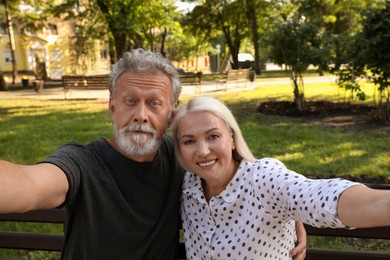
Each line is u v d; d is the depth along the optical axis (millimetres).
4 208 1232
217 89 17422
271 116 9875
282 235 1649
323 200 1294
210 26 34562
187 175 1915
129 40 19672
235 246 1648
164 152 1933
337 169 5203
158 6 18031
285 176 1540
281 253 1674
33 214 2338
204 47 44469
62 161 1538
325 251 2176
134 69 1727
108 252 1685
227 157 1705
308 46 10125
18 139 7910
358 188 1259
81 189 1605
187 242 1840
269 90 16172
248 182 1662
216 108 1707
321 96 13125
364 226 1185
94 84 15227
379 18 7719
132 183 1745
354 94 12469
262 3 30297
